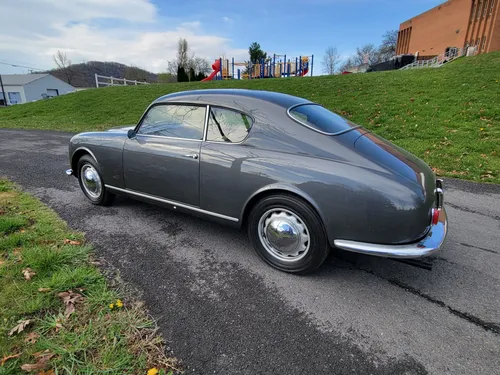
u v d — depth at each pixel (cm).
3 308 212
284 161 249
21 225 336
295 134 256
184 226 353
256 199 270
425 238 229
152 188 337
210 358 183
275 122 264
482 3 3409
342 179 227
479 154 643
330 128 264
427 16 4503
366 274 268
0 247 286
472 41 3584
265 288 248
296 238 255
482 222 370
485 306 229
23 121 1430
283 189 246
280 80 1794
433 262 287
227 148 277
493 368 178
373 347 193
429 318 217
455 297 239
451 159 625
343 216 229
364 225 225
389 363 182
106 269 266
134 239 321
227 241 322
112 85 2461
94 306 218
